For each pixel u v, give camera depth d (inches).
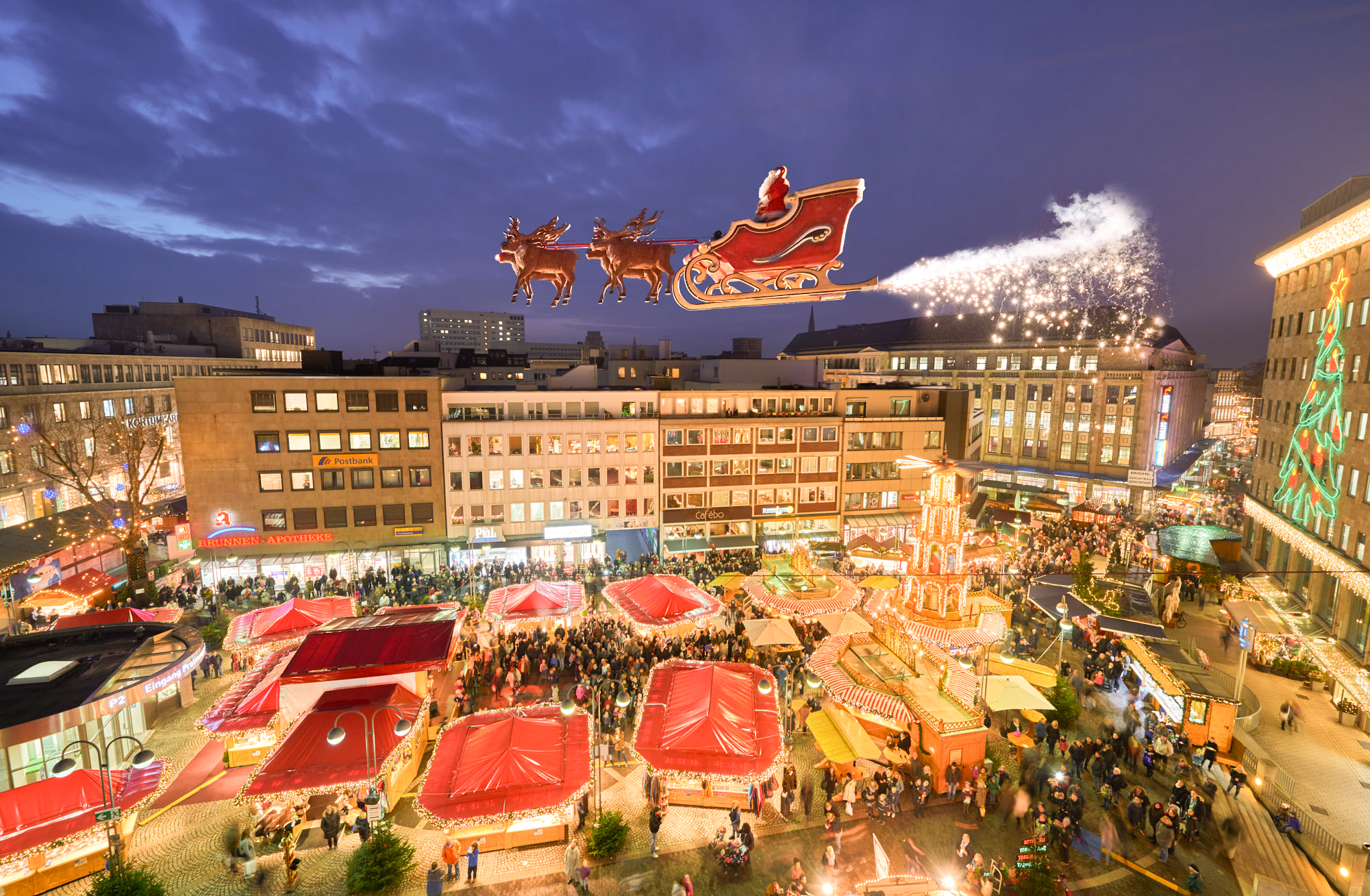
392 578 1833.2
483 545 2012.8
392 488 1966.0
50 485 2140.7
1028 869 763.4
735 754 886.4
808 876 807.1
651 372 3070.9
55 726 886.4
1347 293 1403.8
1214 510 2728.8
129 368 2659.9
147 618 1275.8
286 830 832.3
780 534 2218.3
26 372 2133.4
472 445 1998.0
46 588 1450.5
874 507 2300.7
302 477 1909.4
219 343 3799.2
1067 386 3213.6
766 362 2679.6
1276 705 1229.1
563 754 888.9
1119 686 1289.4
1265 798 948.6
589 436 2062.0
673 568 1940.2
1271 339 1886.1
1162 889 794.2
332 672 1025.5
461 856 847.1
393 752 890.7
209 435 1849.2
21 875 762.8
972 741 976.3
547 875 818.2
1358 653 1203.2
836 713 1117.7
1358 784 979.9
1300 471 1601.9
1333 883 792.9
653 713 976.3
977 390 3614.7
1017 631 1520.7
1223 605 1456.7
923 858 837.2
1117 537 2123.5
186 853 838.5
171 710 1181.1
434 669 1113.4
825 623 1293.1
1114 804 936.9
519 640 1353.3
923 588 1212.5
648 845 872.3
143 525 1930.4
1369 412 1275.8
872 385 2669.8
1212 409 5113.2
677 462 2124.8
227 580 1812.3
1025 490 2994.6
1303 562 1547.7
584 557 2094.0
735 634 1457.9
